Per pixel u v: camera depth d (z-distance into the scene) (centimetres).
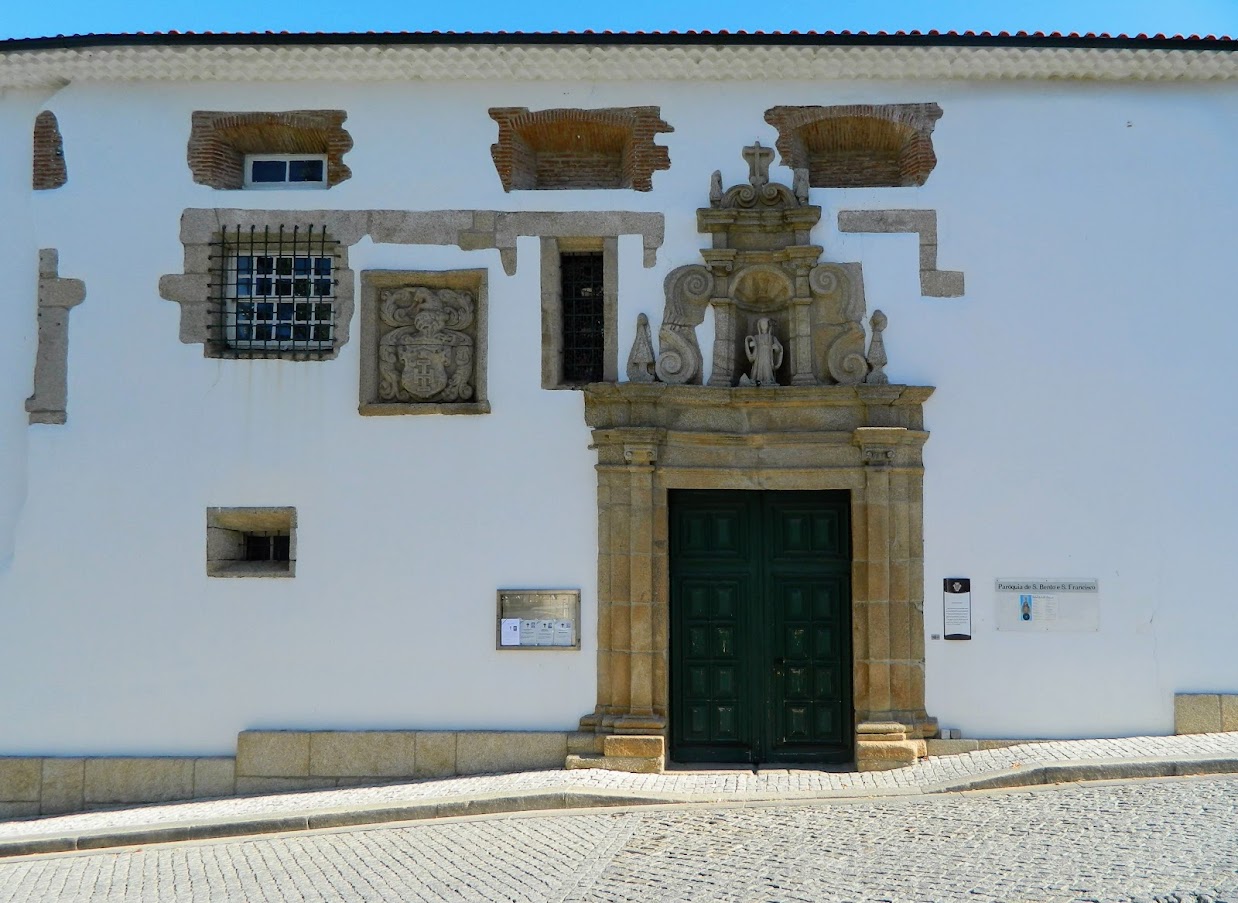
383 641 1296
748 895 826
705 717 1318
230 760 1288
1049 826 963
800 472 1312
